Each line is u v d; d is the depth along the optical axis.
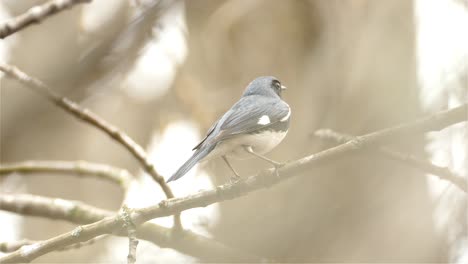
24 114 14.26
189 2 13.71
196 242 10.04
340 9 12.87
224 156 9.56
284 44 13.05
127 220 7.77
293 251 11.72
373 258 11.32
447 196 10.95
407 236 11.26
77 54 14.66
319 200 11.87
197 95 13.63
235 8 13.47
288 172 7.79
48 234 14.60
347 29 12.71
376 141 7.40
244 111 9.59
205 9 13.70
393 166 11.83
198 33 13.69
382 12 12.55
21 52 14.49
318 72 12.66
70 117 14.98
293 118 12.55
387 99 12.05
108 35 14.62
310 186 11.94
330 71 12.56
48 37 14.60
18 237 14.66
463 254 10.79
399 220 11.45
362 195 11.79
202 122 13.53
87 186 15.05
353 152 7.52
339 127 12.24
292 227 11.80
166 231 9.87
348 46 12.60
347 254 11.45
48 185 14.91
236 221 12.05
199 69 13.73
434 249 10.97
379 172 11.84
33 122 14.49
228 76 13.49
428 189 11.64
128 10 14.91
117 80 15.06
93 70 14.52
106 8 15.05
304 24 13.09
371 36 12.48
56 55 14.49
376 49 12.37
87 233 7.83
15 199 10.80
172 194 9.16
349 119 12.20
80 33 14.86
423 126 7.20
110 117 15.42
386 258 11.26
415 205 11.42
